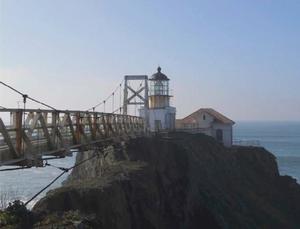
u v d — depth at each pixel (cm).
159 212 3481
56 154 2097
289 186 6925
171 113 7338
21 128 1723
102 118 2902
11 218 1825
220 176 5838
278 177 7250
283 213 5906
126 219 2770
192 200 4244
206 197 4625
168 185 3912
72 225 1914
